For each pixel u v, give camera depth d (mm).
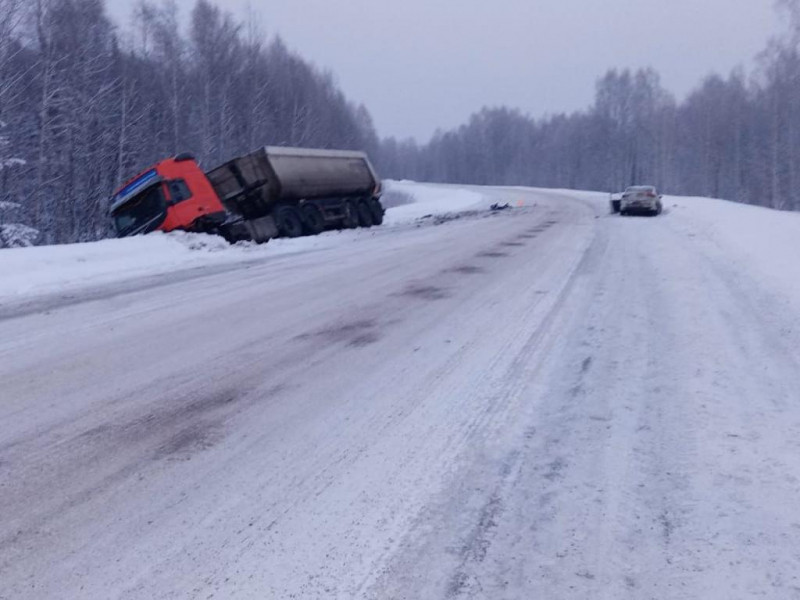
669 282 11969
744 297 10359
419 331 8719
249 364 7359
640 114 99938
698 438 5082
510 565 3594
